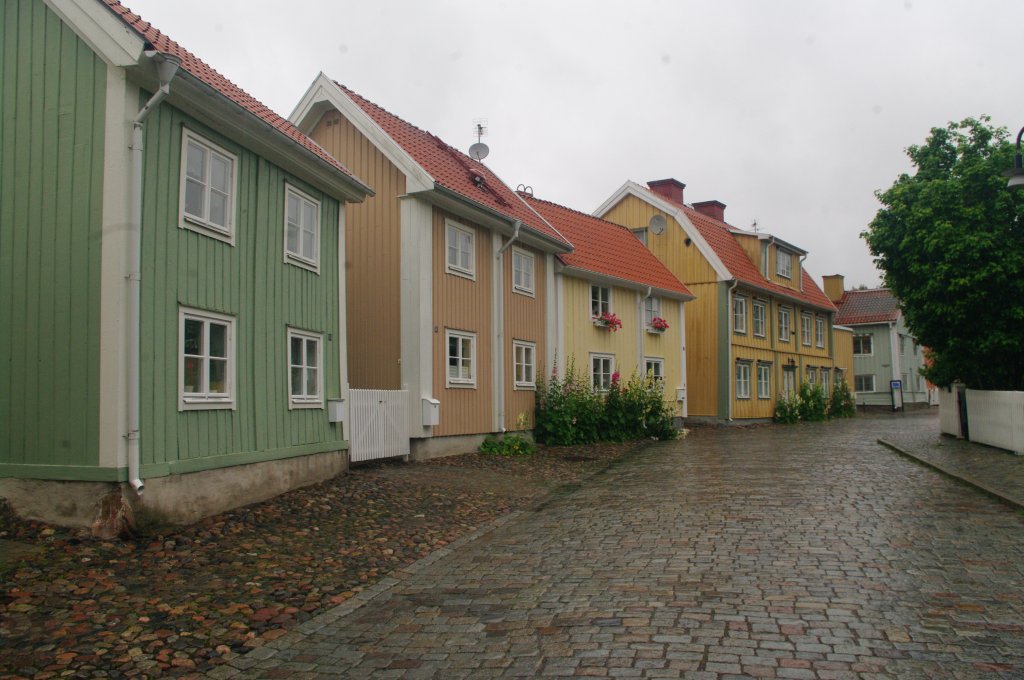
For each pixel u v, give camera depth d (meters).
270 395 10.59
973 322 17.09
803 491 11.20
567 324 21.12
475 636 5.61
